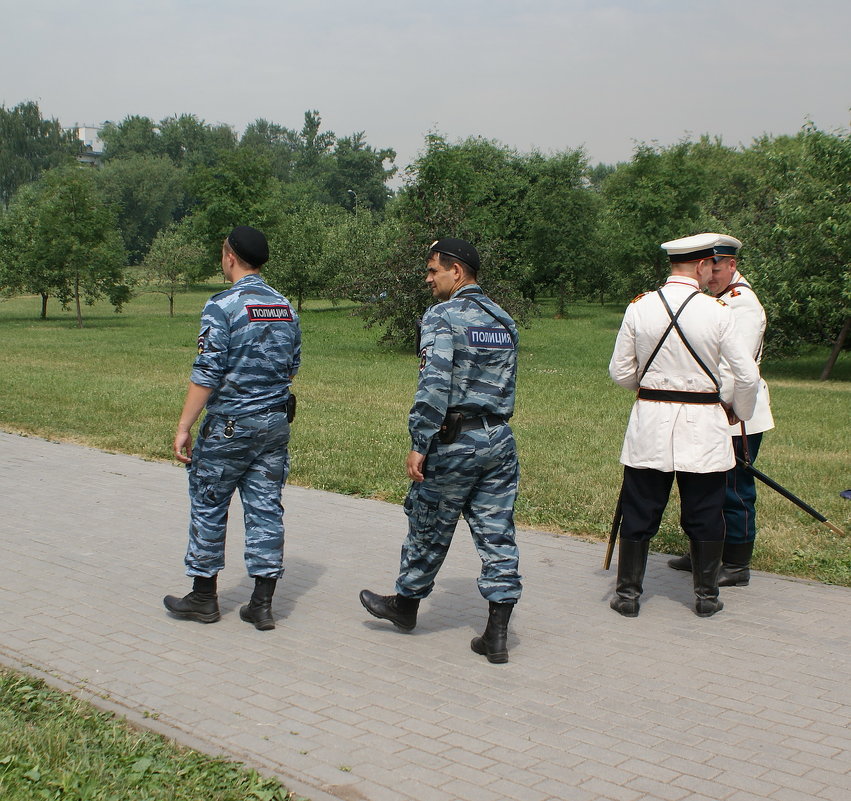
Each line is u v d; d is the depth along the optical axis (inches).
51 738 128.2
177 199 4288.9
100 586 208.7
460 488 166.7
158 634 179.5
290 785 121.6
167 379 692.1
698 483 190.9
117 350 979.3
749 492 213.2
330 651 171.9
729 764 129.8
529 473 343.6
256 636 179.6
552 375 803.4
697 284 193.3
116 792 116.9
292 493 311.1
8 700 145.3
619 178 2166.6
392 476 335.6
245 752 131.0
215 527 185.0
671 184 1754.4
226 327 177.5
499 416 168.1
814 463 377.4
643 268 1766.7
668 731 139.9
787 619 191.3
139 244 4143.7
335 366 845.8
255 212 1983.3
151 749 129.6
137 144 5315.0
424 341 164.9
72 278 1491.1
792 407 611.8
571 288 2133.4
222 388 179.9
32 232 1518.2
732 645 176.4
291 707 146.9
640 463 190.4
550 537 256.8
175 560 230.1
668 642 177.8
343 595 205.3
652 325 189.6
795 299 919.7
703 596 192.4
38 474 338.6
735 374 185.8
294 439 418.0
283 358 183.6
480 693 153.4
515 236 2068.2
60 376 697.0
